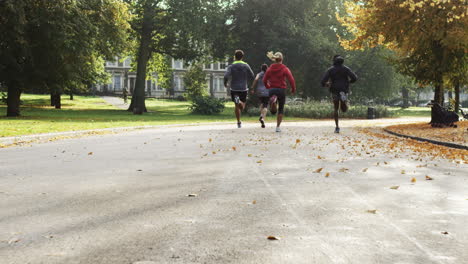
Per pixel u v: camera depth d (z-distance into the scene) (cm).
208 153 910
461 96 8831
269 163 762
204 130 1619
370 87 4669
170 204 455
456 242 333
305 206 446
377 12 1881
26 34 2497
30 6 2428
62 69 2720
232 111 4566
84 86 3422
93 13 2788
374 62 4575
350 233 353
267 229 363
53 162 787
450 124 1647
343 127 1878
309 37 3891
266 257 296
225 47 4206
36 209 435
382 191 529
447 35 1709
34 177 628
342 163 773
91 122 2122
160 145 1079
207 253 303
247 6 3975
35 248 314
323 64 4016
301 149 984
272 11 3956
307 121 2745
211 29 3784
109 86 9281
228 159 814
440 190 540
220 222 384
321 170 689
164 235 345
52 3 2444
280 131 1482
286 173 657
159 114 3697
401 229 366
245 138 1256
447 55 1867
